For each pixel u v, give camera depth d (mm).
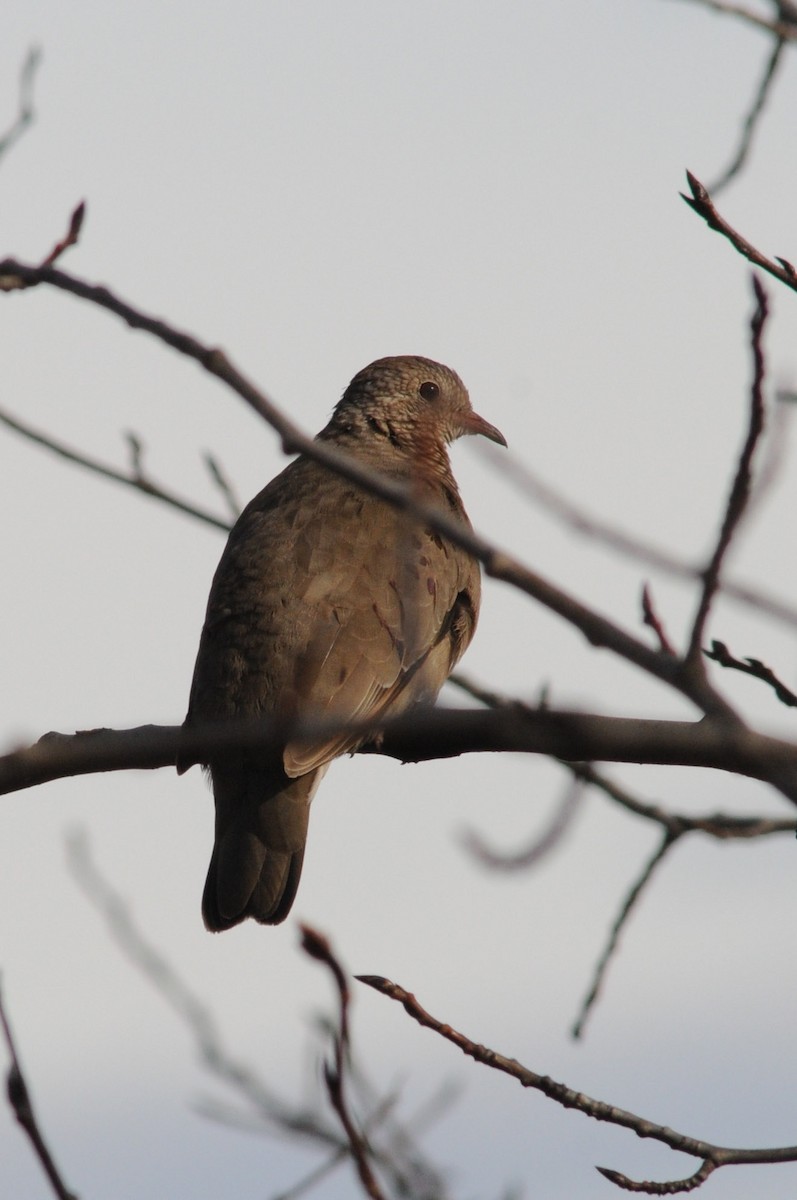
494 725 9383
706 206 7336
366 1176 5004
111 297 6098
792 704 7551
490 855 5996
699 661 5484
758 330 5539
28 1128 5211
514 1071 7621
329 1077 4961
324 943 4688
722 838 9078
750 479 5461
